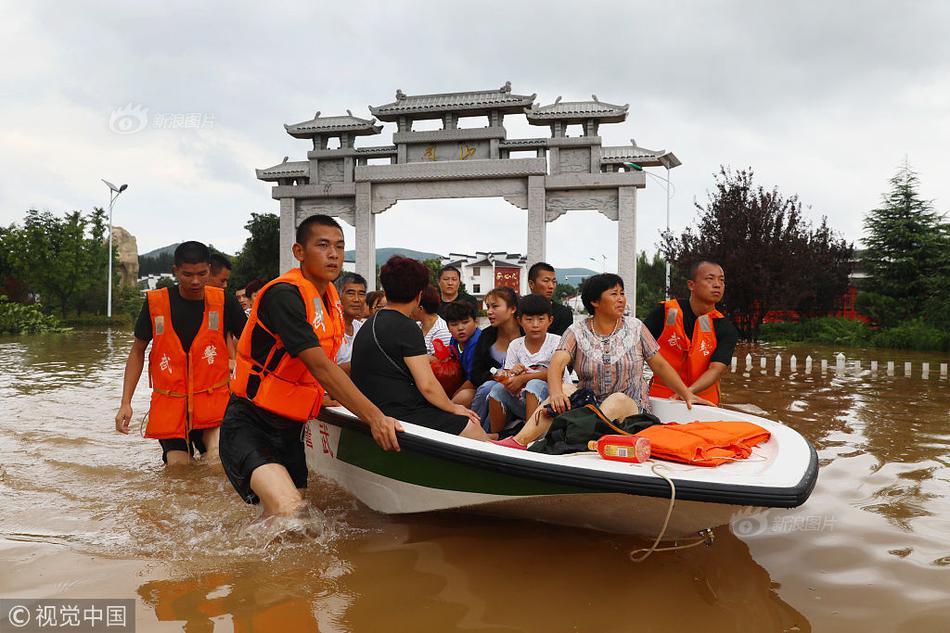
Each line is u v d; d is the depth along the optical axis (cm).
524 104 1705
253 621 237
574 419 351
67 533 329
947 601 260
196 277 476
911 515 365
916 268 2094
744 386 921
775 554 311
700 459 308
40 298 3356
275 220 3175
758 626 239
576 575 284
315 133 1867
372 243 1834
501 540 327
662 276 3466
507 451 311
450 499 335
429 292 556
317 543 320
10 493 400
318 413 400
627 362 415
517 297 504
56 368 1143
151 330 480
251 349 361
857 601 261
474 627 235
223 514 362
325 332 361
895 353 1547
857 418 654
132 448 532
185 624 233
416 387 384
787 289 1919
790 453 326
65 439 557
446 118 1769
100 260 3522
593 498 298
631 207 1673
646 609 252
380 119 1808
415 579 278
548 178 1703
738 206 2005
